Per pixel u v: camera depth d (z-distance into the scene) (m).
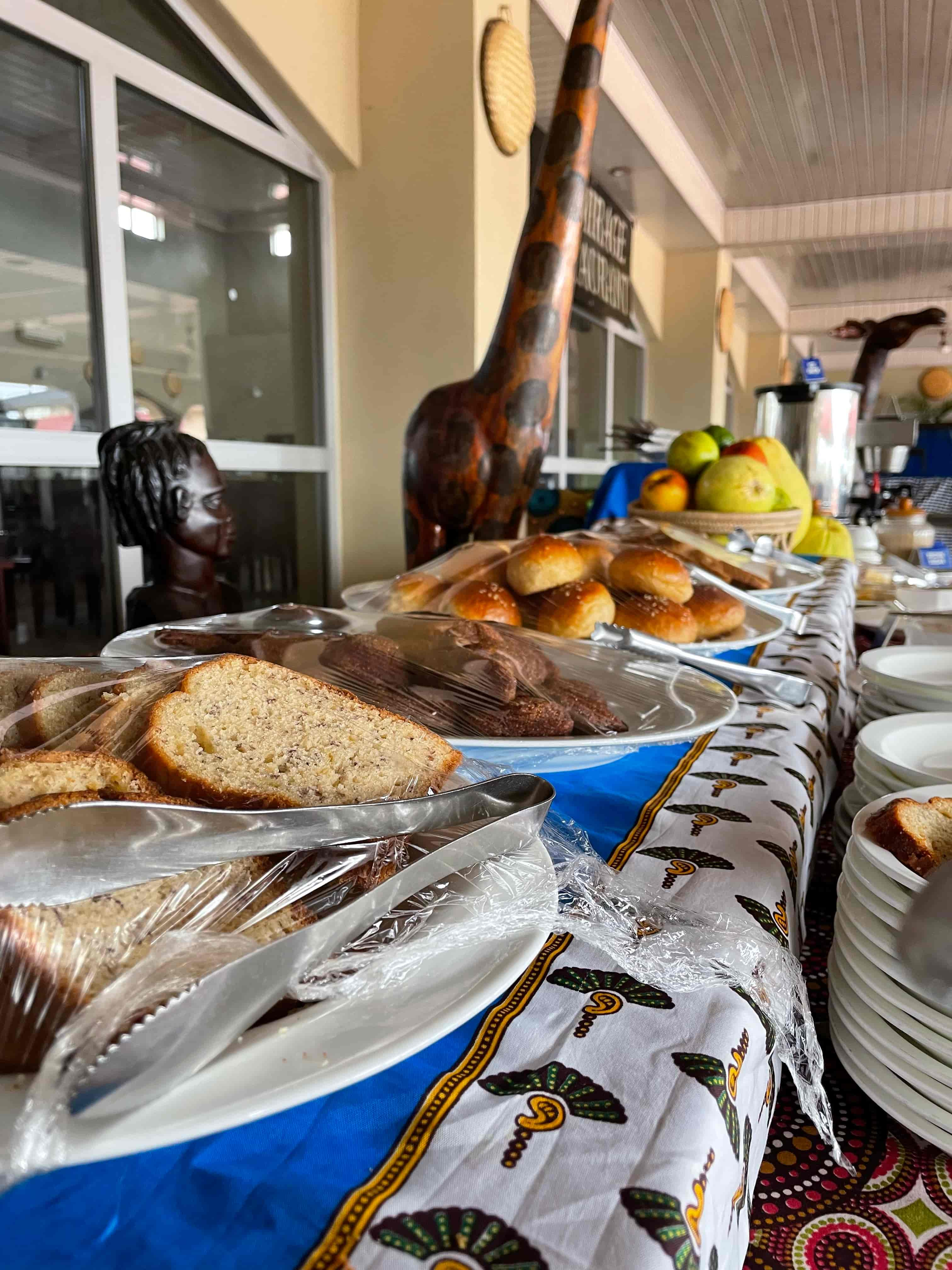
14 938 0.20
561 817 0.39
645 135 3.16
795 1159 0.29
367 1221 0.18
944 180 4.22
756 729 0.58
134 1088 0.18
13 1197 0.19
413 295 2.16
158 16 1.63
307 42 1.90
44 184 1.45
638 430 2.74
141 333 1.69
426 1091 0.22
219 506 0.81
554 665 0.54
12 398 1.43
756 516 1.19
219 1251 0.17
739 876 0.35
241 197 1.91
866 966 0.30
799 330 8.00
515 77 2.14
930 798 0.34
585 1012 0.26
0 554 1.41
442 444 0.96
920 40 2.80
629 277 4.14
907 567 1.75
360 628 0.54
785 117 3.45
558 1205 0.18
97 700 0.33
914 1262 0.25
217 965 0.21
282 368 2.12
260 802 0.30
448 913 0.27
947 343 8.00
